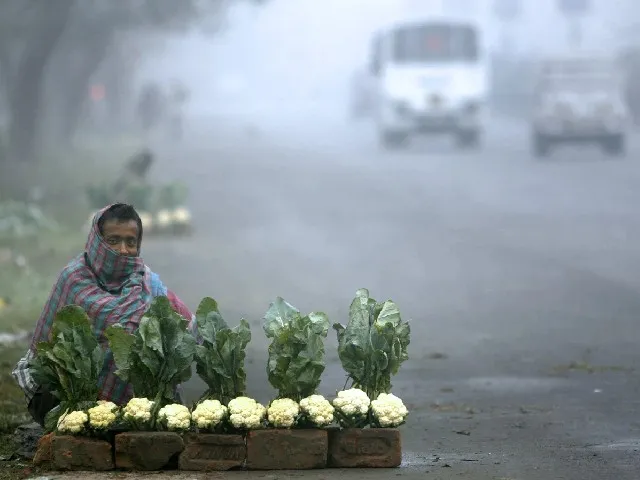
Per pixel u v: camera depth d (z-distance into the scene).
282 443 13.38
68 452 13.33
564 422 17.69
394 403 13.64
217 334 13.82
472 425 17.53
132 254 14.59
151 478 12.95
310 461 13.41
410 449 15.71
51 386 13.82
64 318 13.76
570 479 13.53
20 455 14.64
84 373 13.64
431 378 21.80
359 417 13.64
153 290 14.68
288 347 13.70
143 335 13.51
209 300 14.12
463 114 94.94
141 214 47.12
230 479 12.93
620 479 13.59
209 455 13.34
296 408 13.42
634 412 18.42
